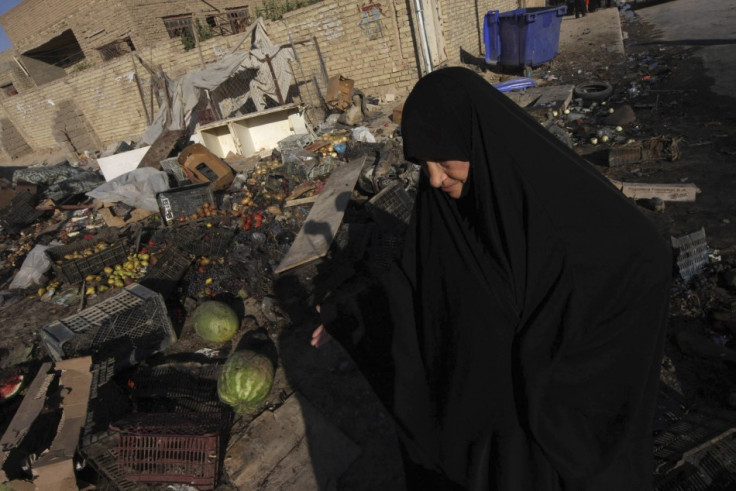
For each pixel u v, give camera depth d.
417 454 1.46
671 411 2.93
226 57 10.60
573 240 0.96
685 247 4.13
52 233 8.60
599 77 10.85
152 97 15.73
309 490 2.97
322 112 13.15
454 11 13.95
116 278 6.20
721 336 3.48
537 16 11.34
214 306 4.57
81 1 17.09
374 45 12.50
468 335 1.16
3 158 22.17
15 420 3.38
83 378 3.58
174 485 3.10
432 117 1.05
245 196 7.64
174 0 16.98
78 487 3.06
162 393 3.83
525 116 1.10
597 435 1.08
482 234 1.09
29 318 5.83
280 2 16.53
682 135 6.91
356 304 1.53
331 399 3.60
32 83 23.06
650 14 17.09
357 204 6.48
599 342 0.99
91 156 17.53
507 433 1.17
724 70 9.20
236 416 3.61
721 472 2.40
